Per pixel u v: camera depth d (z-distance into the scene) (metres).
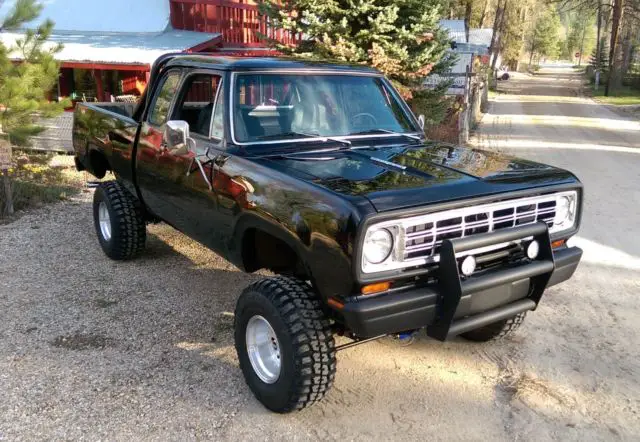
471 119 20.83
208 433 3.46
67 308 5.09
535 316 5.23
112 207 5.85
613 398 3.94
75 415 3.59
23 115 8.61
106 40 14.05
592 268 6.43
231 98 4.19
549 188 3.67
